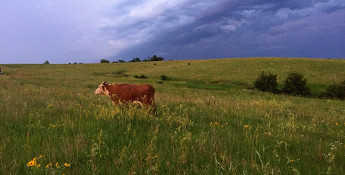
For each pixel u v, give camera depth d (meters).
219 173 3.11
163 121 6.14
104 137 4.45
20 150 3.72
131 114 6.18
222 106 10.24
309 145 4.93
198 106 10.21
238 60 68.06
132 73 59.69
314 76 43.09
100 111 6.34
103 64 85.62
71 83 25.12
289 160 3.68
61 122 5.60
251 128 6.22
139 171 3.05
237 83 41.09
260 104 11.65
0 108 6.81
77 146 3.81
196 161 3.53
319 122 8.38
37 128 4.92
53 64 86.38
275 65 55.56
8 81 18.33
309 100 23.81
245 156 3.88
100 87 7.68
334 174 3.38
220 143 4.26
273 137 5.38
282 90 34.28
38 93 11.72
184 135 4.67
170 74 52.62
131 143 4.24
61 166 3.13
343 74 43.09
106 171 3.14
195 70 56.78
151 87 7.38
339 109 15.09
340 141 5.72
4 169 2.98
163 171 3.16
